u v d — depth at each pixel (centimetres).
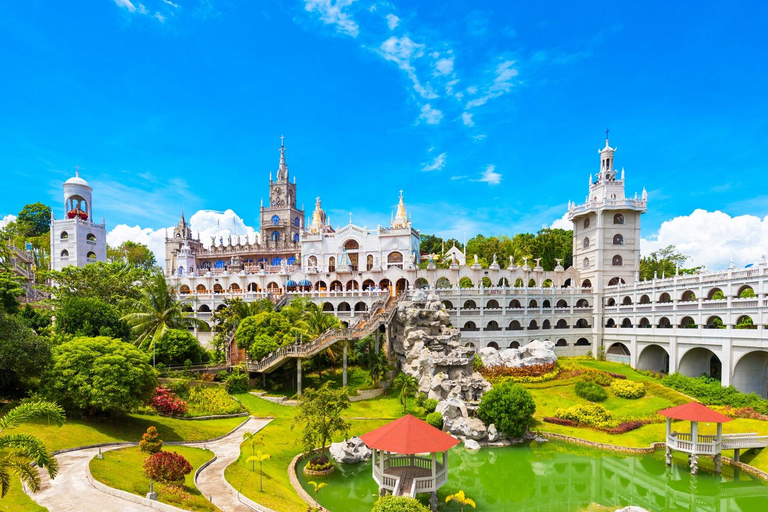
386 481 3077
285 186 13388
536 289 8312
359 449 3969
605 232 8488
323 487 3412
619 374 6694
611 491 3738
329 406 3678
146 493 2366
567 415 5234
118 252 12988
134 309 6288
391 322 6819
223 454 3547
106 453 2942
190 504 2355
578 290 8531
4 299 5003
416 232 10169
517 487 3775
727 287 5866
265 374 5762
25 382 3700
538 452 4466
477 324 7944
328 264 9925
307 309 7088
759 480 3834
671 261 10794
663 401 5703
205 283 9262
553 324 8400
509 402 4612
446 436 3234
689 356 6644
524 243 10925
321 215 14900
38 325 5828
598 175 8850
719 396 5556
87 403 3431
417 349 6088
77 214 9925
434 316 6525
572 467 4156
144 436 3206
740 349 5638
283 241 12588
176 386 4953
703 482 3831
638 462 4228
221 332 6550
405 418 3294
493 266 8469
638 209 8369
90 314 5331
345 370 5694
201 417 4509
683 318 6850
